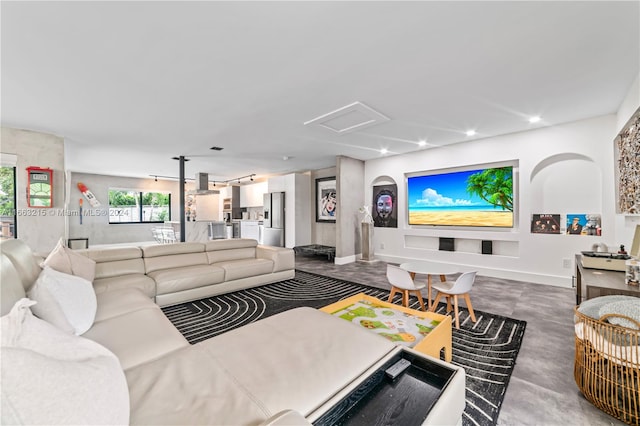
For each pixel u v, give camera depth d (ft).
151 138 14.71
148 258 11.17
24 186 12.52
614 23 5.80
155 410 3.02
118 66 7.50
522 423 4.80
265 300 11.32
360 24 5.89
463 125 12.79
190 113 11.06
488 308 10.34
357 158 20.66
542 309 10.20
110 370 2.69
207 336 8.22
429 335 5.73
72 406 2.07
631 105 8.84
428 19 5.74
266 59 7.23
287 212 24.93
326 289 12.96
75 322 5.06
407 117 11.62
